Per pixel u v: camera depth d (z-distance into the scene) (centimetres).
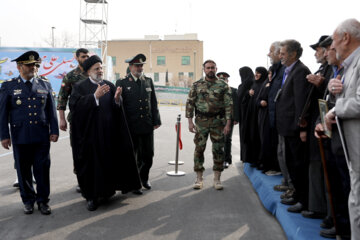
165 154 920
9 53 2839
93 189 467
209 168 753
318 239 321
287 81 416
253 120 636
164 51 6181
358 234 250
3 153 927
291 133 400
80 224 416
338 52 267
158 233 388
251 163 663
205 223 419
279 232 390
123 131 502
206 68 566
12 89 441
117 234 386
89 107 468
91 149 471
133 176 509
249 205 490
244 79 730
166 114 2550
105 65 3584
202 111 572
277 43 536
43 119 451
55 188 578
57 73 2858
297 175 404
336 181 324
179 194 546
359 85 246
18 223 420
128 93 553
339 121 254
